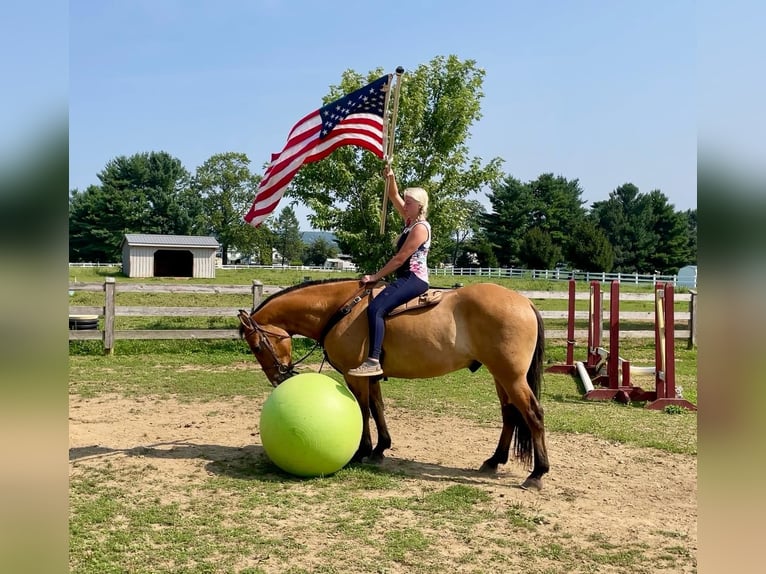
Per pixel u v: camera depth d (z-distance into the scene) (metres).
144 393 8.78
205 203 77.81
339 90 14.01
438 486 5.21
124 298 23.23
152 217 69.88
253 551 3.86
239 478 5.26
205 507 4.57
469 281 39.47
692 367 12.25
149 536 4.04
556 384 10.41
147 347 12.57
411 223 5.47
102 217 66.62
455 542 4.08
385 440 5.87
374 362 5.24
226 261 78.69
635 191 75.50
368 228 13.82
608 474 5.64
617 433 7.10
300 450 5.09
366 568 3.67
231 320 18.17
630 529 4.38
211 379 9.91
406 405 8.51
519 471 5.73
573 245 53.38
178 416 7.52
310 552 3.87
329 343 5.64
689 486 5.34
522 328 5.18
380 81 6.43
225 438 6.57
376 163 13.57
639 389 9.16
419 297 5.41
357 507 4.64
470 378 10.77
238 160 78.62
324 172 13.86
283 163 6.38
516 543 4.09
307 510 4.56
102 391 8.85
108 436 6.52
